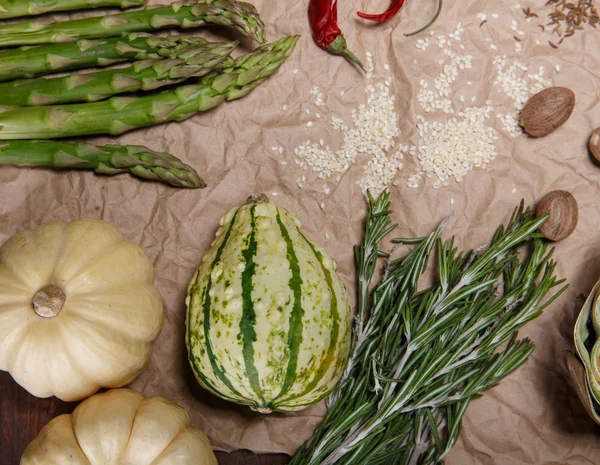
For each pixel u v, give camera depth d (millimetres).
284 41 379
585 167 400
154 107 368
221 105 399
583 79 401
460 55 401
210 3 372
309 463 350
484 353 352
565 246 397
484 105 403
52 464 327
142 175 382
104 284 341
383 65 403
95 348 336
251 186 401
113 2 380
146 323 351
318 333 325
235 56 400
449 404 362
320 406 393
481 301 365
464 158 400
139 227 397
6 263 342
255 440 391
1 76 372
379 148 403
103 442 331
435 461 355
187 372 394
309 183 402
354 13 401
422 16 401
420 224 401
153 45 374
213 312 325
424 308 370
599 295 344
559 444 393
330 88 403
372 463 356
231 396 334
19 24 370
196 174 385
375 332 372
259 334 319
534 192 401
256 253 329
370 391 368
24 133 367
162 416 342
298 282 325
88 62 376
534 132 390
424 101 403
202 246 398
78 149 371
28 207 392
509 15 402
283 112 402
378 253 387
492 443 394
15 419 383
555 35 402
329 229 402
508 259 370
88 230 349
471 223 401
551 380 395
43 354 333
